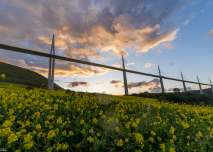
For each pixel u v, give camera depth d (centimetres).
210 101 3762
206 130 380
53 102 595
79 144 239
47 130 263
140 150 247
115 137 292
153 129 371
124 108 685
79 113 430
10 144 194
